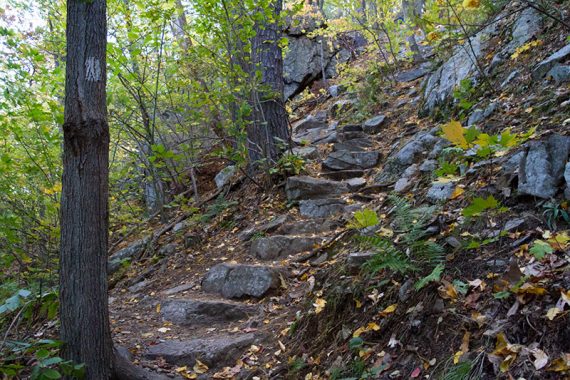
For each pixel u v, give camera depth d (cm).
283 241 511
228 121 699
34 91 609
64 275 268
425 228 347
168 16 607
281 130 729
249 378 326
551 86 437
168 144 787
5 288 421
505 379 206
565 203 281
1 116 539
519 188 313
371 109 898
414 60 1074
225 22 584
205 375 337
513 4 655
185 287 506
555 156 308
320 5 1533
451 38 708
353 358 286
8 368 243
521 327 224
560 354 202
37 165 531
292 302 407
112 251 737
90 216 269
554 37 516
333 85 1277
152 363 349
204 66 672
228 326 409
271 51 719
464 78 632
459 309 259
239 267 467
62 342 252
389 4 1075
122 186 855
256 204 648
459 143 240
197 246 616
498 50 607
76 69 272
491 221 312
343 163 673
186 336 400
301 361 314
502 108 478
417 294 287
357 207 541
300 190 604
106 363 272
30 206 583
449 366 233
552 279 235
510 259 271
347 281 348
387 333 284
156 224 779
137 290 554
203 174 884
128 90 675
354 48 1505
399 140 688
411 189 470
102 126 275
